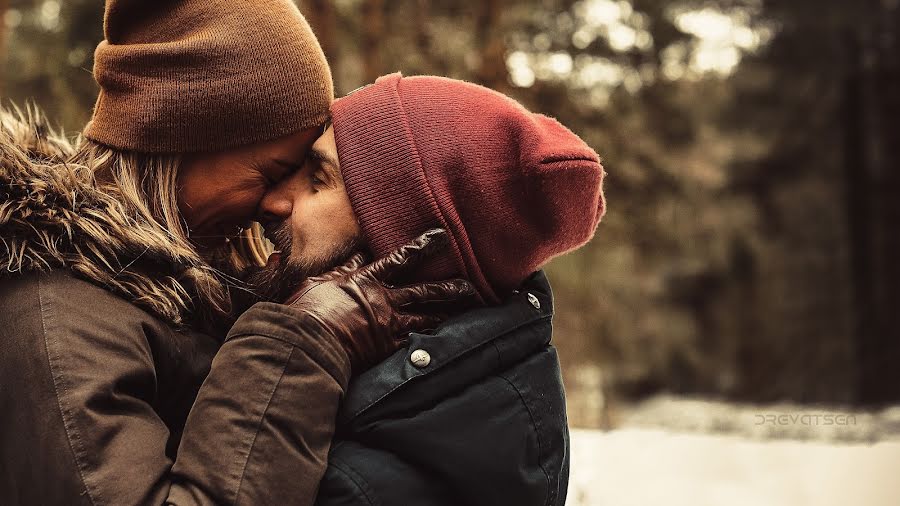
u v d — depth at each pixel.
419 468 1.12
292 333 1.07
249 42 1.22
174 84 1.20
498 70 7.40
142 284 1.14
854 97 17.47
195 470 1.01
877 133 17.20
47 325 1.04
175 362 1.17
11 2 7.27
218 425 1.03
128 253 1.14
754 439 5.95
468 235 1.21
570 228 1.23
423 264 1.20
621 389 13.93
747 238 17.50
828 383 17.34
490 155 1.21
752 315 19.83
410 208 1.19
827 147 18.33
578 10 9.13
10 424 1.02
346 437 1.12
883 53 16.95
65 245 1.11
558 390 1.29
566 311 7.46
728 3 16.72
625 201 8.17
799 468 5.02
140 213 1.20
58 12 7.27
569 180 1.19
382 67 7.25
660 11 10.74
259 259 1.43
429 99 1.23
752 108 18.39
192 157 1.24
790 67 18.09
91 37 7.03
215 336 1.26
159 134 1.20
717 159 11.08
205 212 1.27
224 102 1.20
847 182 17.84
